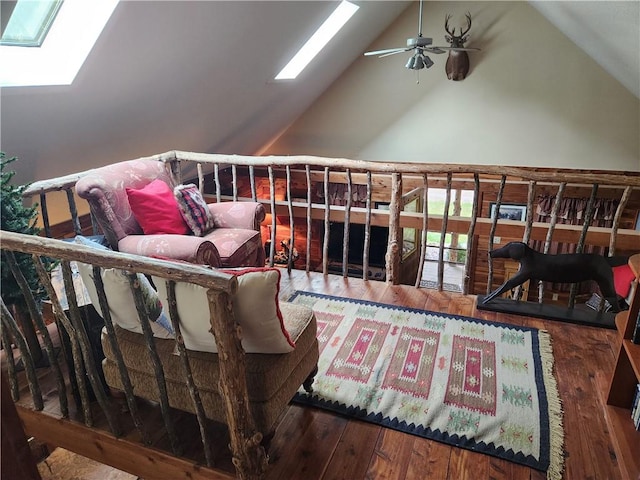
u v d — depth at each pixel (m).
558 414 2.15
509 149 6.76
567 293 7.01
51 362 2.05
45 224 2.78
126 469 2.07
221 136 5.11
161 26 2.51
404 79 6.82
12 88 2.21
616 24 3.06
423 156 7.13
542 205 6.78
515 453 1.95
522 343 2.69
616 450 1.96
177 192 3.17
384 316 3.00
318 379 2.40
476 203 3.13
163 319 1.91
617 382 2.15
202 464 1.88
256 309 1.66
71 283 1.82
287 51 4.17
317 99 7.24
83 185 2.75
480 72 6.52
